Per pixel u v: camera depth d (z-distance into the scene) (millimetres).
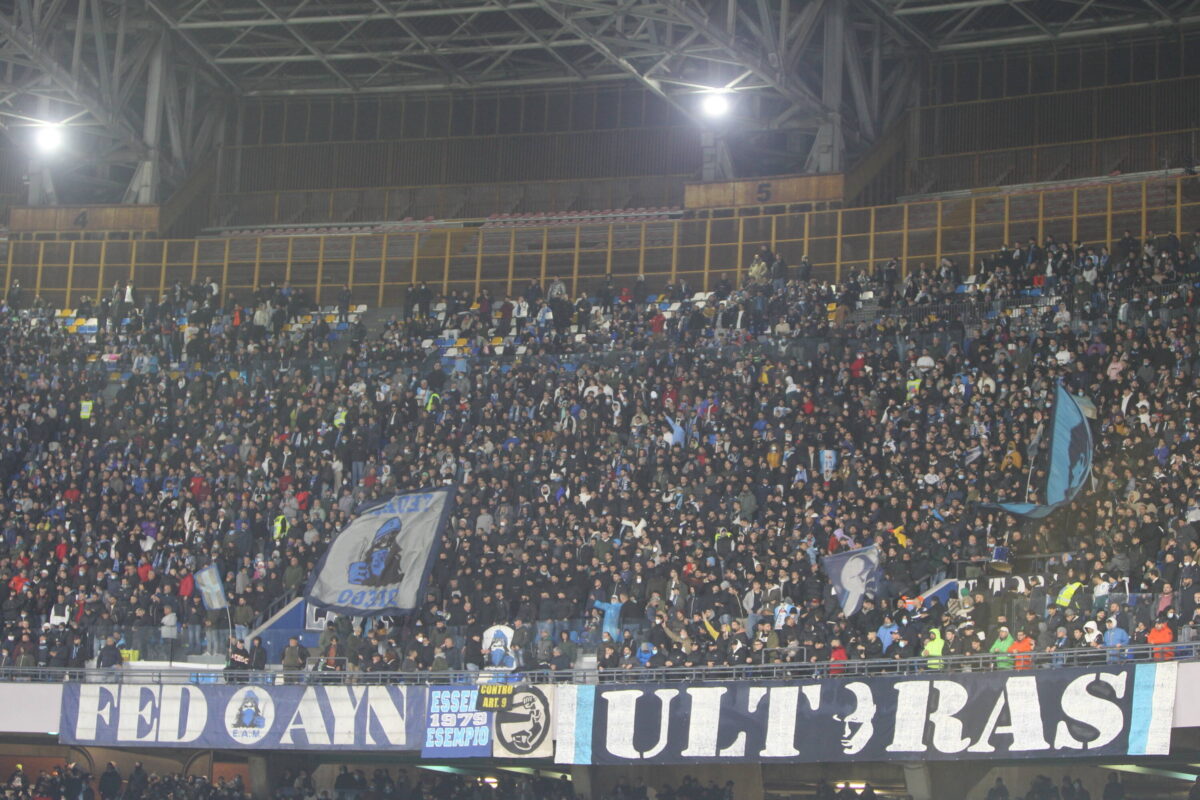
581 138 73312
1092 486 42969
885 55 68938
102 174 76188
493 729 41781
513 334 62406
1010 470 45594
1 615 48406
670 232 66938
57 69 63000
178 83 74500
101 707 44625
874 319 58188
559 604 44250
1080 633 37531
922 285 58188
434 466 52875
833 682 38938
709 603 43062
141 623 47031
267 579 48250
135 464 56281
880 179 67000
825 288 60250
